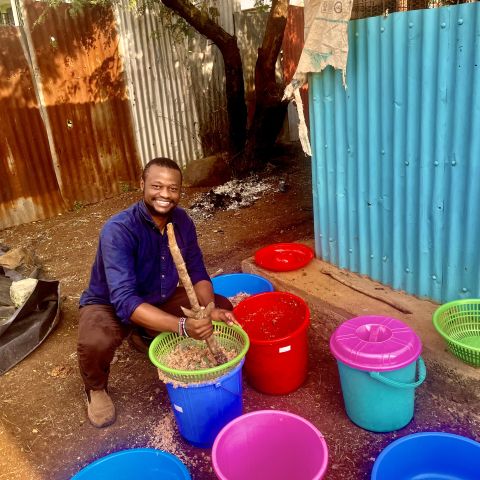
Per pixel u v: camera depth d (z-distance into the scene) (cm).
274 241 514
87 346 254
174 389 233
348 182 341
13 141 639
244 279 370
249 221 584
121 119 728
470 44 252
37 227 651
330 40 297
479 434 242
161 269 274
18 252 482
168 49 750
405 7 335
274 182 713
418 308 307
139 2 704
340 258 367
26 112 643
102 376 268
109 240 252
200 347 259
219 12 786
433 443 218
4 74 618
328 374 297
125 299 243
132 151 748
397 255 322
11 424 284
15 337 344
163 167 249
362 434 249
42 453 260
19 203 660
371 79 302
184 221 282
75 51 667
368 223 338
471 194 273
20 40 623
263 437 218
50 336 374
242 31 834
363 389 238
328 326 330
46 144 667
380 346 232
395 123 297
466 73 258
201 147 823
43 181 673
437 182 286
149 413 281
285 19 666
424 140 284
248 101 868
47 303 379
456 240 288
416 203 302
